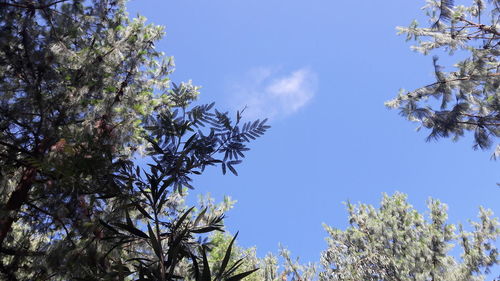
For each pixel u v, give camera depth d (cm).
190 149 249
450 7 884
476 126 832
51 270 354
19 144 580
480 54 805
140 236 242
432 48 947
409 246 1320
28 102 573
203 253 215
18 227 636
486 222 1311
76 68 629
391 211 1459
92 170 268
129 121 423
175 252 218
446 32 914
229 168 252
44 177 449
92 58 633
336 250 1502
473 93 831
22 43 587
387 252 1383
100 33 712
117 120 513
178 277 213
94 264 270
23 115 575
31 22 600
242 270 1205
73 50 680
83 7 693
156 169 251
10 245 570
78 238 363
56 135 477
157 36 764
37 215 547
